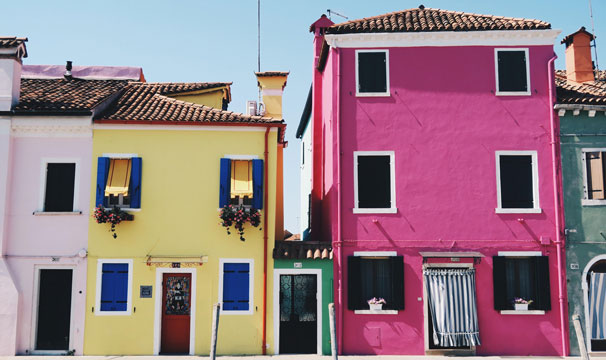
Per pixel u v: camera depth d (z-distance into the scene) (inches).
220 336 642.2
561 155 668.1
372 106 680.4
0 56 663.8
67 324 641.6
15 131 659.4
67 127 659.4
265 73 811.4
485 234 657.6
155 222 655.8
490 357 626.5
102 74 898.1
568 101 669.3
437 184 666.2
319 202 784.9
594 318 642.8
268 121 670.5
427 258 650.2
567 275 650.2
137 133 668.7
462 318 636.1
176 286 658.2
